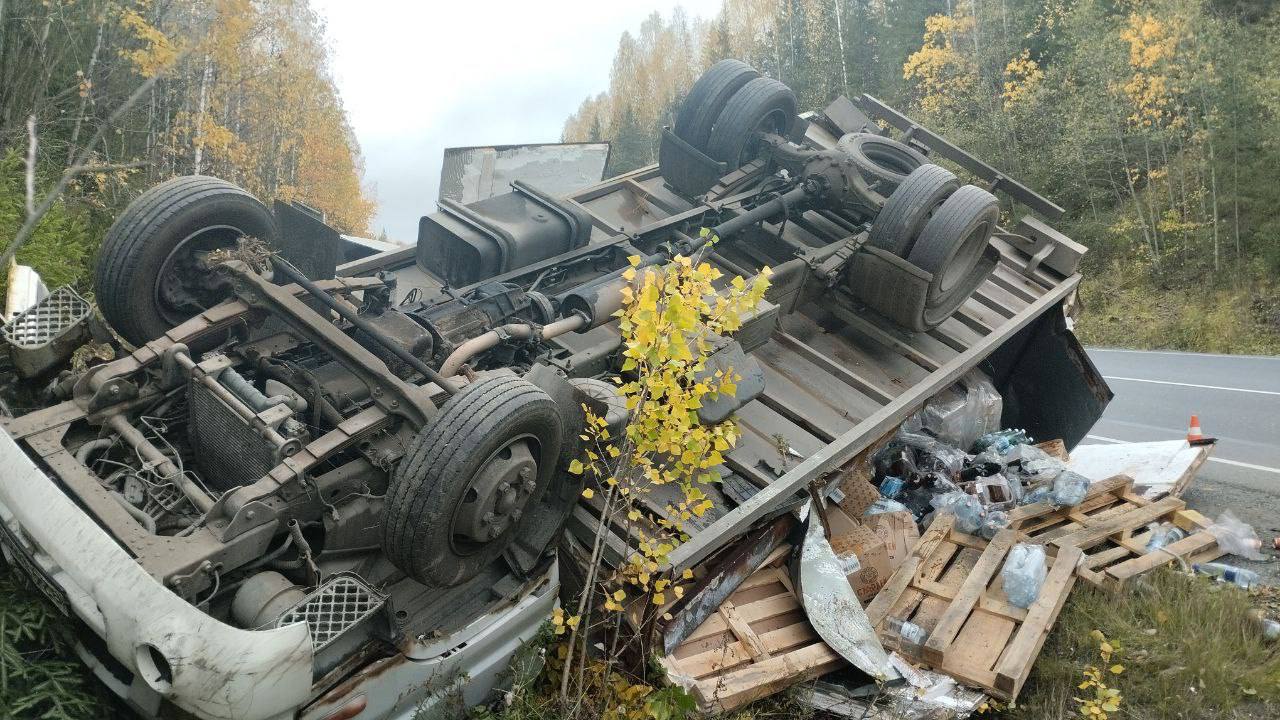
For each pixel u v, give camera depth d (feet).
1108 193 75.10
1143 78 69.97
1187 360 47.57
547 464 13.85
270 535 12.04
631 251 21.77
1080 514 21.38
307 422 14.40
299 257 18.20
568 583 15.78
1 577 12.60
